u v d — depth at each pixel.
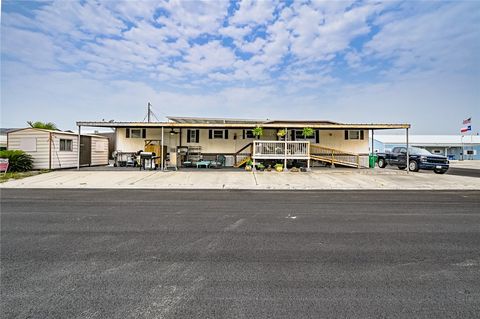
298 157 17.22
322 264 3.58
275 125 17.33
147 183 12.38
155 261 3.63
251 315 2.45
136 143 20.59
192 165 19.61
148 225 5.39
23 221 5.65
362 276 3.24
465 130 33.75
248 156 20.52
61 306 2.56
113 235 4.73
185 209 6.98
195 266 3.49
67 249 4.04
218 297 2.76
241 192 10.26
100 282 3.04
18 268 3.38
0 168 14.12
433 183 12.82
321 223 5.63
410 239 4.59
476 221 5.86
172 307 2.57
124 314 2.45
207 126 17.17
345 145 21.05
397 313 2.50
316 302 2.68
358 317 2.44
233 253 3.94
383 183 12.80
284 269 3.42
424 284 3.05
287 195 9.52
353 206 7.50
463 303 2.67
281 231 5.04
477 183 12.85
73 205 7.42
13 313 2.44
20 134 16.69
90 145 19.94
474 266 3.53
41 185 11.62
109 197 8.82
